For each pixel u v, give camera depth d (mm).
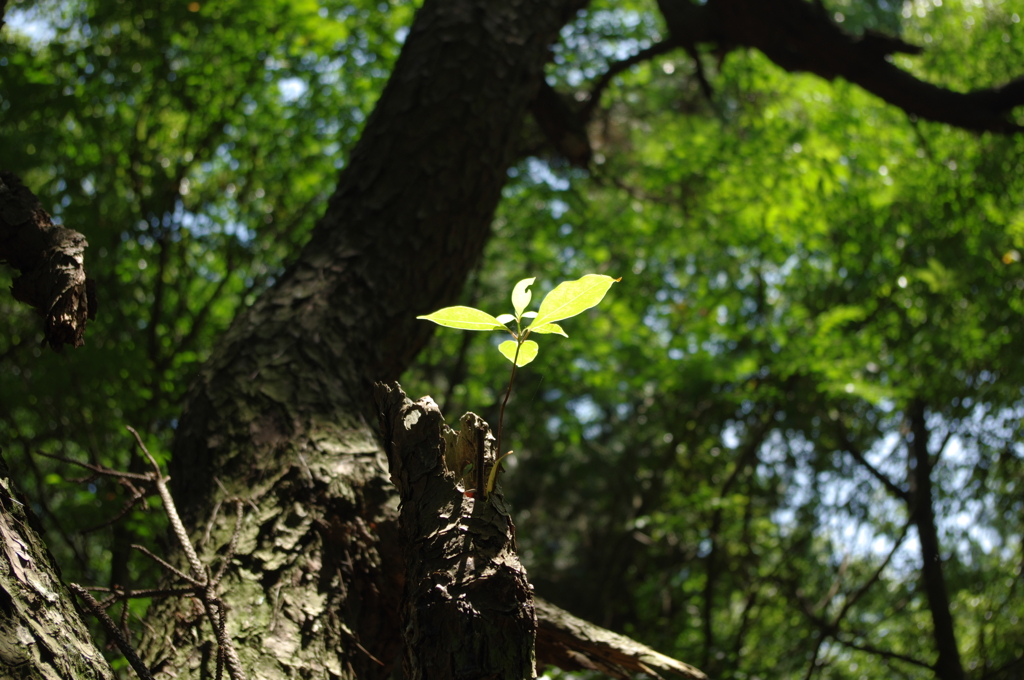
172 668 1502
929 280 5270
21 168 4910
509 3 3115
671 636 8148
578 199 7051
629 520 8727
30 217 1358
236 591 1646
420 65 2881
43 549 1127
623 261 7379
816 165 6410
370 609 1765
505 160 2928
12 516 1101
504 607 1030
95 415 4578
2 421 4516
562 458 8766
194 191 6906
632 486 8836
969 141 6141
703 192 6793
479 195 2803
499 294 7414
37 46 5820
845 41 4113
